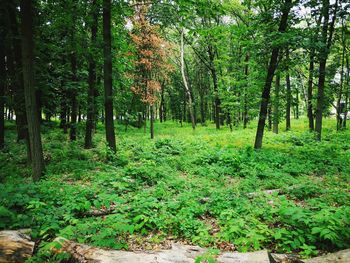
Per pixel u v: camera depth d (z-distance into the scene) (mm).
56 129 26359
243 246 5113
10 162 13094
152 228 5965
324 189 8281
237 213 6398
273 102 18578
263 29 15336
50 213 5969
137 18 22625
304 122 38875
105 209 6875
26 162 13242
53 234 5348
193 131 31750
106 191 7883
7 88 15203
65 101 19828
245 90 25141
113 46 16188
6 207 6023
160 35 25391
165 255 4602
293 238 5352
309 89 24984
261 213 6301
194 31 11609
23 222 5457
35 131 9547
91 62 15977
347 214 5559
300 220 5359
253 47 14875
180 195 7820
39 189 7426
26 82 9203
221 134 24812
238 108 28938
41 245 4324
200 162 12828
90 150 16172
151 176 9898
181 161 12852
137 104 31672
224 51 30234
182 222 6047
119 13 14273
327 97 26844
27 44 9000
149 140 21781
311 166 11562
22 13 8836
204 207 6875
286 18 14602
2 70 14359
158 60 25172
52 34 14516
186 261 4480
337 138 20703
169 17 22797
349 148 16312
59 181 9211
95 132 27047
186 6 10414
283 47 14398
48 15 13039
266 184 9148
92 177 9711
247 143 18719
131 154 14414
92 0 13375
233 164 11938
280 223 6066
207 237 5523
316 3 16594
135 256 4488
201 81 48438
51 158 13508
